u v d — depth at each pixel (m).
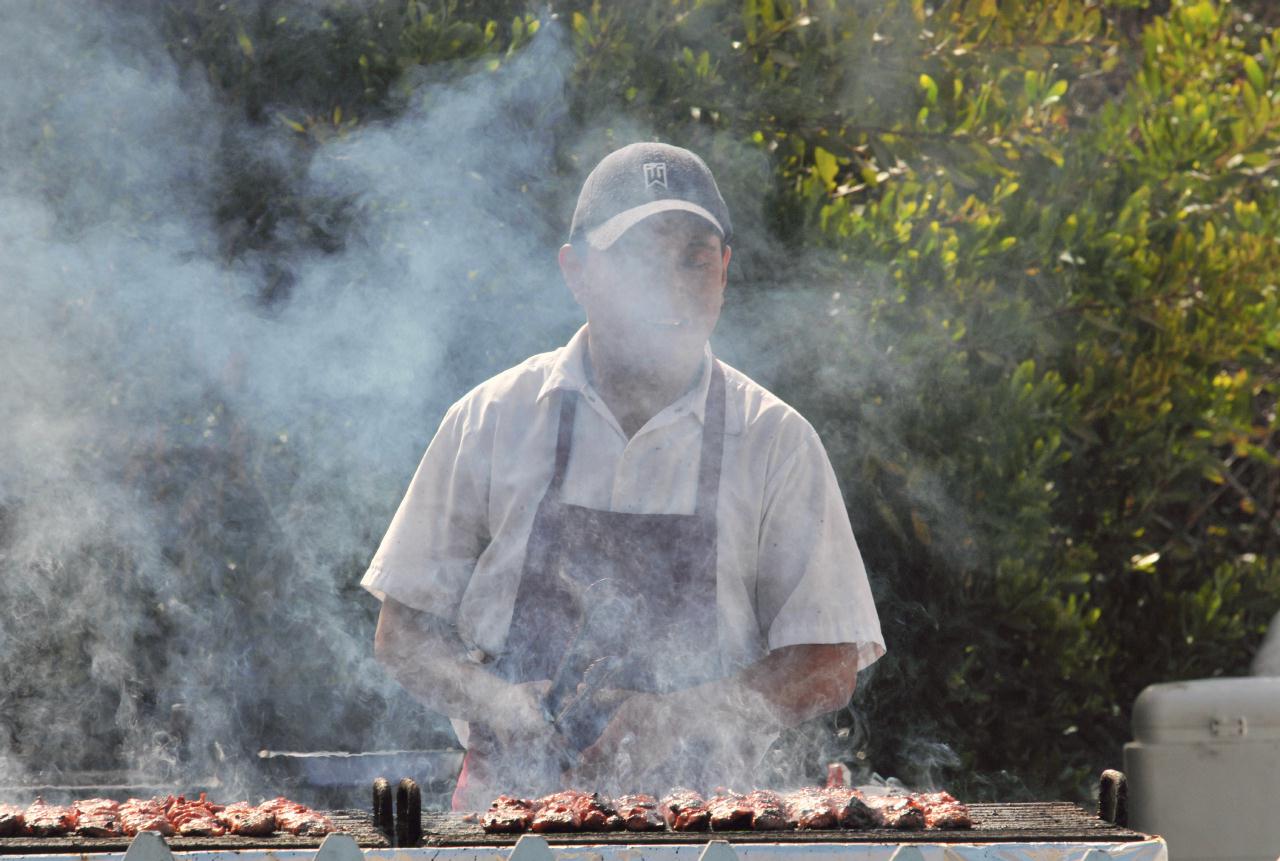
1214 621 5.12
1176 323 4.92
